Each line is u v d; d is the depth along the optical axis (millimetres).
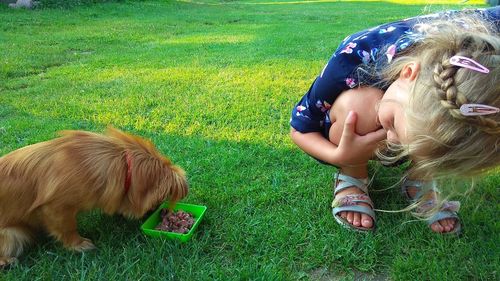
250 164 3182
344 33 9242
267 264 2211
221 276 2109
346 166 2459
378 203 2660
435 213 2199
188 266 2176
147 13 12844
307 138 2557
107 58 6688
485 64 1482
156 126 3861
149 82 5227
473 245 2295
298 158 3242
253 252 2312
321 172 3037
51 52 7117
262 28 10359
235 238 2377
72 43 7926
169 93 4746
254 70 5727
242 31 9773
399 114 1724
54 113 4215
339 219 2484
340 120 2318
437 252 2250
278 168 3123
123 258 2232
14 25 9438
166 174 2383
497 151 1562
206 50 7320
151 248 2283
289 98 4523
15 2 11430
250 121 3943
